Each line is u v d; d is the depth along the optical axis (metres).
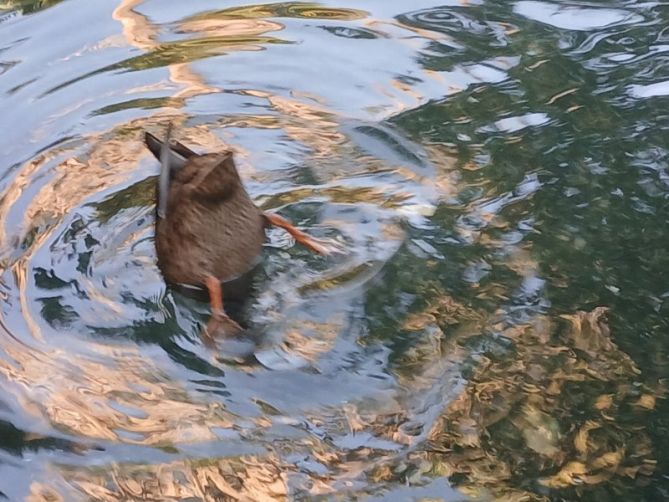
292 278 2.01
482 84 2.49
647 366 1.87
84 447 1.78
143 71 2.57
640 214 2.13
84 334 1.94
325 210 2.15
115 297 1.99
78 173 2.26
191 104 2.45
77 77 2.56
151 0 2.89
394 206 2.16
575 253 2.06
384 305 1.97
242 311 1.96
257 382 1.86
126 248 2.08
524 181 2.21
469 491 1.72
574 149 2.29
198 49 2.65
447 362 1.88
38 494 1.73
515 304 1.97
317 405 1.83
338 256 2.05
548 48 2.60
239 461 1.76
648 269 2.03
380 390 1.85
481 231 2.11
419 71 2.54
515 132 2.34
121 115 2.43
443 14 2.76
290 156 2.30
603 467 1.74
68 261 2.06
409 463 1.75
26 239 2.11
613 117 2.37
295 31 2.71
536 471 1.74
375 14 2.77
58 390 1.85
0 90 2.52
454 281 2.01
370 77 2.53
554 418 1.81
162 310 1.97
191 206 1.96
